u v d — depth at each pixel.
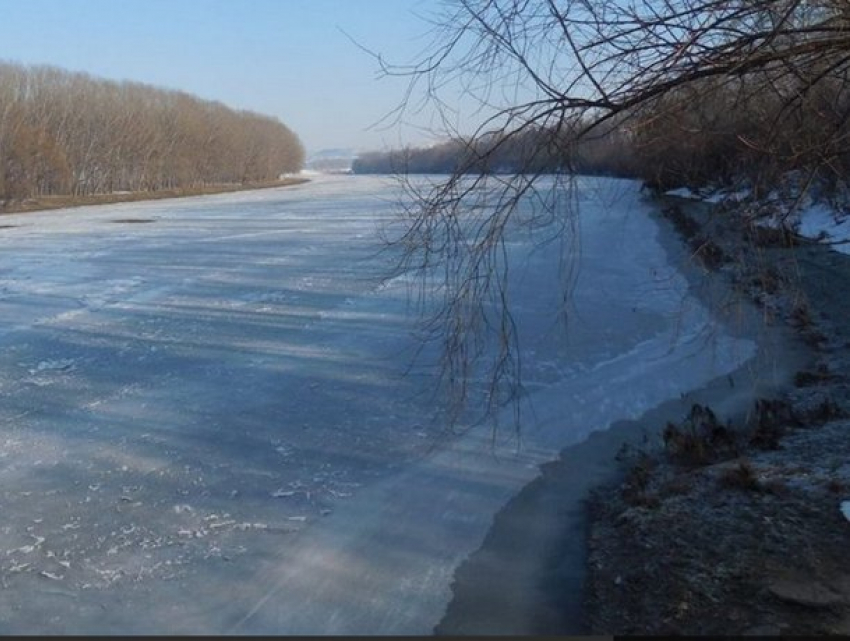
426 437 7.22
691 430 7.10
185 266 18.81
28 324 12.22
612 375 9.26
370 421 7.66
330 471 6.47
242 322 12.13
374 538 5.29
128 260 20.20
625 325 11.46
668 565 4.55
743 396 8.52
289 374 9.27
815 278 13.33
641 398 8.49
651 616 4.09
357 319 12.08
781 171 3.77
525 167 3.77
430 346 10.12
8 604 4.50
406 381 8.88
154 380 9.11
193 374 9.33
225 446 7.04
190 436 7.30
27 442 7.16
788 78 3.45
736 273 4.66
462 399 5.82
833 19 3.22
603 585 4.51
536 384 8.81
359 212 38.09
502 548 5.11
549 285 14.09
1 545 5.24
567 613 4.26
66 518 5.64
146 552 5.12
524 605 4.37
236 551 5.11
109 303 13.98
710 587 4.24
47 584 4.73
